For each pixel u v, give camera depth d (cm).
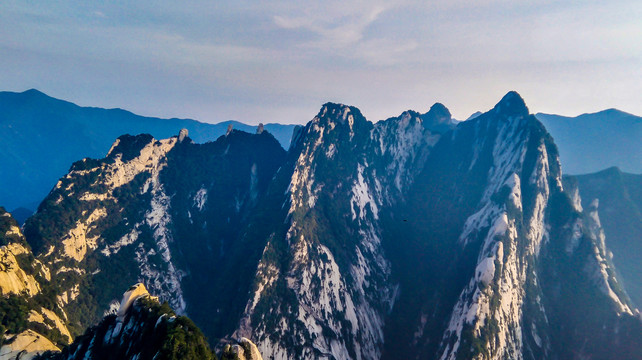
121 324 6075
